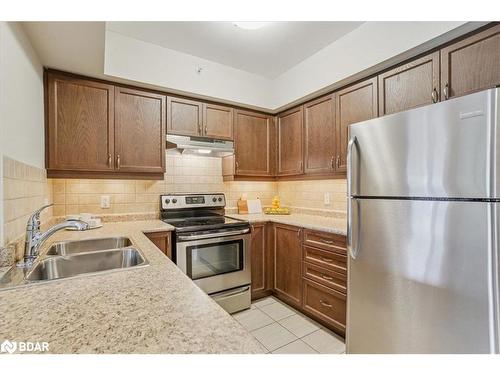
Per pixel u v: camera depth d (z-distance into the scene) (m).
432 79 1.68
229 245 2.44
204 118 2.64
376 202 1.48
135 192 2.56
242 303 2.46
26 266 1.11
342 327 2.00
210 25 2.02
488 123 1.07
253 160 2.97
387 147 1.43
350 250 1.62
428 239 1.26
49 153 1.95
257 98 2.91
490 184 1.06
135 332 0.59
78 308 0.71
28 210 1.45
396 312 1.40
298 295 2.41
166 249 2.15
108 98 2.18
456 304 1.17
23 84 1.41
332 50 2.28
